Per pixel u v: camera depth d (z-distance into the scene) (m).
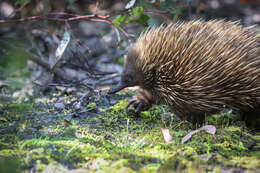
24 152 4.90
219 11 17.00
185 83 6.21
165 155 5.09
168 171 4.46
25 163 4.55
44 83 8.94
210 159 4.92
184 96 6.32
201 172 4.48
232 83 6.08
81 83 7.92
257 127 6.67
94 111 7.24
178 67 6.25
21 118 6.29
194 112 6.56
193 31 6.32
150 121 6.91
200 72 6.05
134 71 6.65
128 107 7.27
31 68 9.09
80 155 4.90
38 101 7.77
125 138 5.85
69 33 6.91
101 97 8.08
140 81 6.72
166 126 6.65
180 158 4.91
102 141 5.59
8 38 9.26
